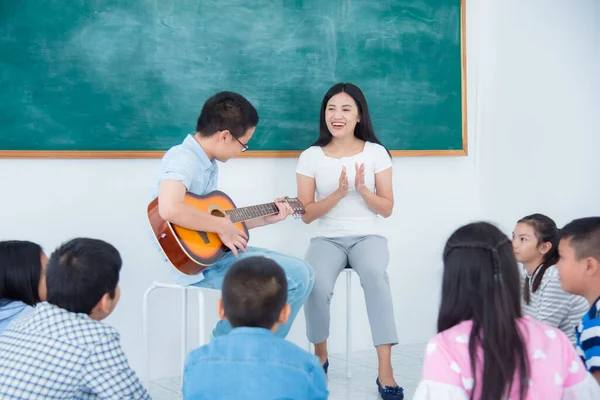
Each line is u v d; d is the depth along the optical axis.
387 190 3.05
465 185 3.73
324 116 3.08
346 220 3.01
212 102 2.43
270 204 2.70
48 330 1.62
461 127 3.66
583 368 1.45
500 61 3.78
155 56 2.90
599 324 1.69
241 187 3.15
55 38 2.72
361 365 3.20
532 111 3.88
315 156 3.06
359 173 2.91
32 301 1.91
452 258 1.49
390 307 2.83
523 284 2.47
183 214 2.25
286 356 1.49
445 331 1.47
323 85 3.29
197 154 2.41
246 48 3.10
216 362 1.49
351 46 3.35
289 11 3.19
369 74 3.41
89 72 2.79
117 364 1.63
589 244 1.76
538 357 1.42
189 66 2.97
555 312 2.29
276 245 3.25
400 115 3.49
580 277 1.80
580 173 4.03
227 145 2.45
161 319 3.01
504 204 3.83
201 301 2.46
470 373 1.41
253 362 1.48
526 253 2.44
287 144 3.22
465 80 3.65
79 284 1.66
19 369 1.58
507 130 3.82
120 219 2.89
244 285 1.55
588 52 4.00
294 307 2.55
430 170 3.63
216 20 3.02
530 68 3.86
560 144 3.96
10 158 2.67
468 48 3.69
